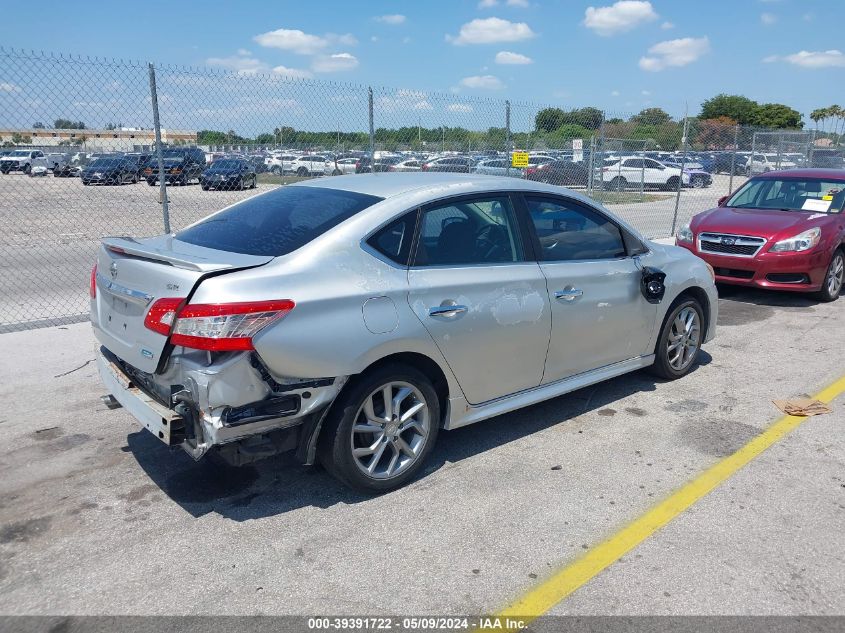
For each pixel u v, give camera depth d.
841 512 3.63
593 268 4.66
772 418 4.92
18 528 3.41
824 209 9.16
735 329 7.47
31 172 8.51
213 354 3.12
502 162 11.55
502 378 4.20
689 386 5.58
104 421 4.69
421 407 3.84
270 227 3.79
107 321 3.78
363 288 3.48
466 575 3.07
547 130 13.38
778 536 3.40
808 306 8.60
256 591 2.95
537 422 4.82
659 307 5.22
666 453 4.34
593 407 5.11
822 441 4.52
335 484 3.90
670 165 24.02
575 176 14.55
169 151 8.94
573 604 2.88
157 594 2.93
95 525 3.45
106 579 3.02
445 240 3.93
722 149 20.02
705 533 3.42
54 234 13.63
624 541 3.35
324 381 3.37
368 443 3.71
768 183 9.92
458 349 3.88
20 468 4.02
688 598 2.92
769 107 67.62
